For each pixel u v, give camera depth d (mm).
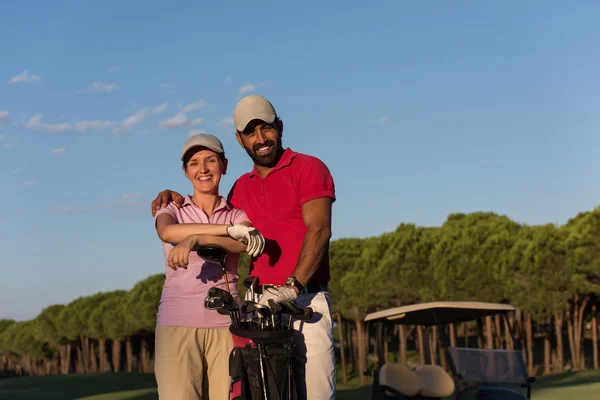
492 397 6723
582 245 30562
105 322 63375
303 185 3393
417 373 8156
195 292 3559
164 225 3521
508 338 32656
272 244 3469
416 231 36812
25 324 90875
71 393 35219
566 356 43219
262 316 2965
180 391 3471
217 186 3738
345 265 40844
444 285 32938
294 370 3320
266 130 3445
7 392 37000
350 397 23453
